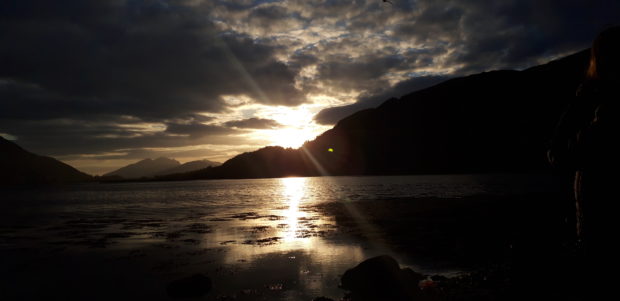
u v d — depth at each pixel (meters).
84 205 64.75
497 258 15.90
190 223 33.59
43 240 25.41
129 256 19.38
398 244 20.48
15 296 13.21
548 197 47.00
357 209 42.06
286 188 129.25
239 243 22.14
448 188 81.44
